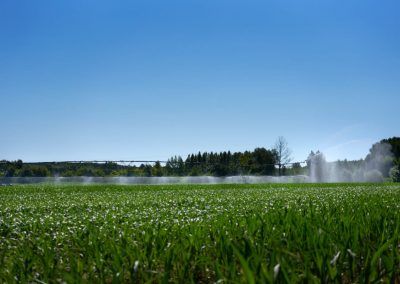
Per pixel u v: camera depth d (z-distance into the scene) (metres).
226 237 4.36
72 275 3.08
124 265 3.56
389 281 3.12
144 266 3.68
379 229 4.77
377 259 3.36
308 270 2.96
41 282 3.19
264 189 22.05
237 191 19.73
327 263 3.03
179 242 4.45
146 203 12.59
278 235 4.47
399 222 5.04
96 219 8.12
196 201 13.02
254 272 2.91
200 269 3.83
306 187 24.59
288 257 3.28
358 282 3.25
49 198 16.09
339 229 4.62
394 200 10.88
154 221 7.38
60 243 5.34
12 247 5.05
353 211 7.22
